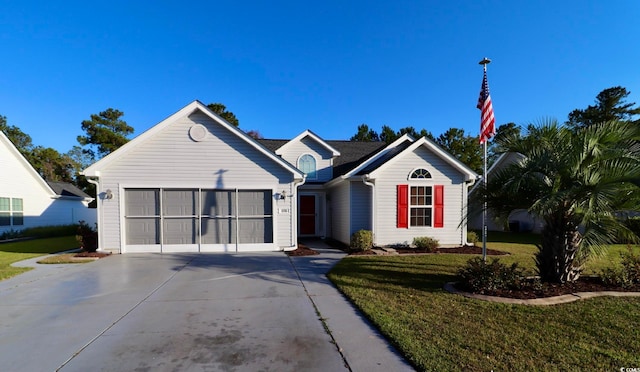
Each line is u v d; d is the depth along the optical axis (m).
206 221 11.20
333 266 8.55
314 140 15.68
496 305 5.02
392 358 3.44
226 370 3.20
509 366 3.19
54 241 15.88
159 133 10.98
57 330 4.23
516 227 19.61
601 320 4.35
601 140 5.64
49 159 33.72
